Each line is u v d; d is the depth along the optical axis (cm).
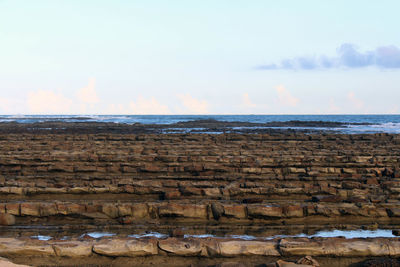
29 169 1562
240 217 953
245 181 1380
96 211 965
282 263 651
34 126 5334
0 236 848
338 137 3194
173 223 945
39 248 709
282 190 1162
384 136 3291
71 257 708
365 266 675
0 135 3169
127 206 965
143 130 4575
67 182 1359
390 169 1521
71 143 2550
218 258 717
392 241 739
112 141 2792
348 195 1150
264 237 852
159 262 707
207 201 1061
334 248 715
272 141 2895
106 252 709
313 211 959
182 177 1421
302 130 4725
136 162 1789
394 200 1070
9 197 1159
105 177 1425
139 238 750
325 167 1666
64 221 959
